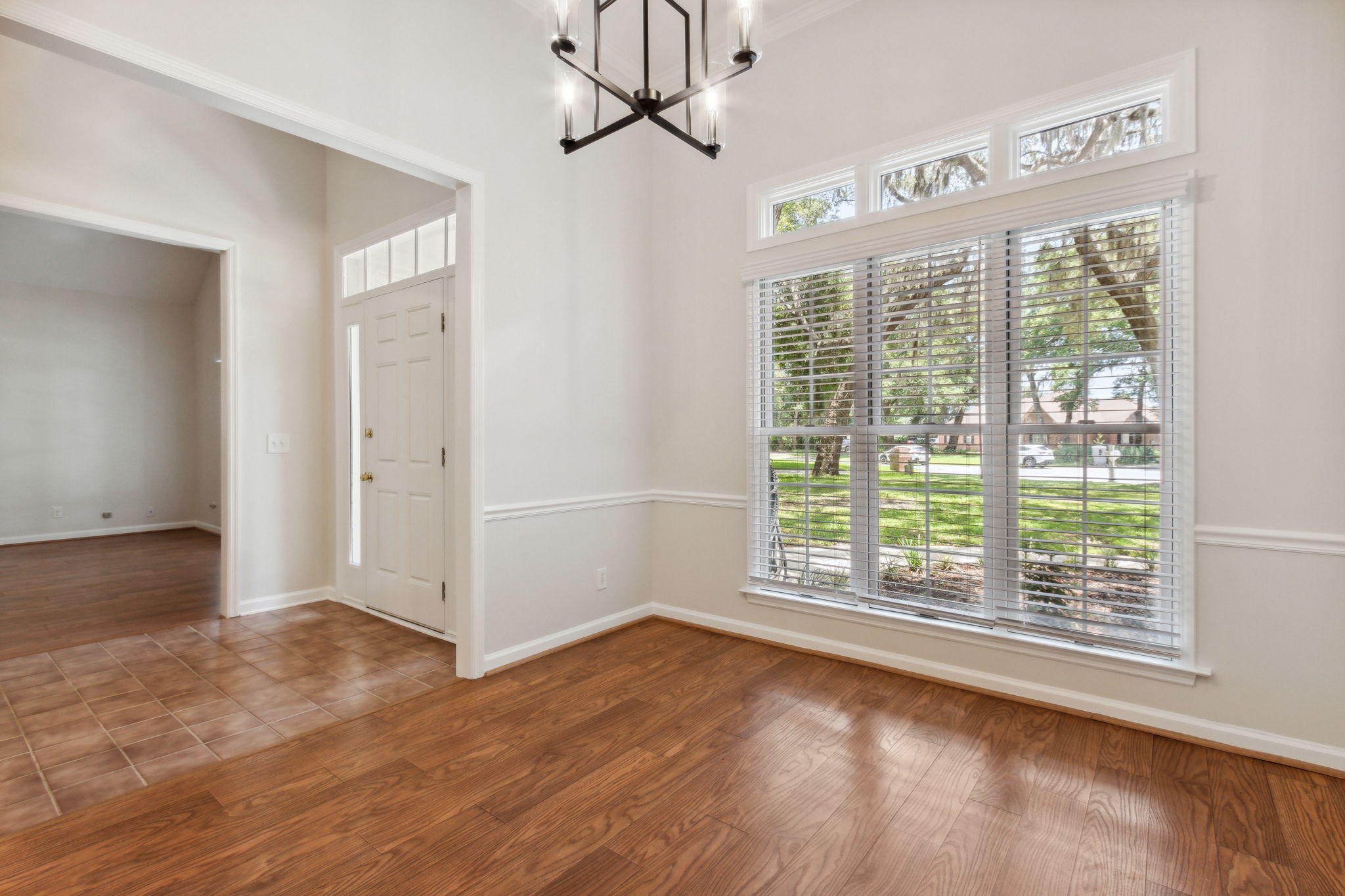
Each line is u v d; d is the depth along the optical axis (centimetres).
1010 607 272
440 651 331
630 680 291
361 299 409
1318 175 210
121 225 343
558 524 334
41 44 181
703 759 221
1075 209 249
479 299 293
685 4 313
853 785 204
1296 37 213
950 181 290
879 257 302
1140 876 162
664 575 389
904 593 301
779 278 335
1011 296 270
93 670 304
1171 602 237
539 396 323
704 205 366
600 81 174
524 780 208
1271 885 159
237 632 362
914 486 298
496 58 303
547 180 327
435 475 357
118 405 721
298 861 168
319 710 260
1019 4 266
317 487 430
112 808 191
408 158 266
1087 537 255
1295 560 215
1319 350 211
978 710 260
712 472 365
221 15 213
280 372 412
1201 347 229
